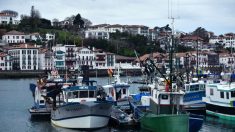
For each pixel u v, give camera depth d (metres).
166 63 116.12
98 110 44.72
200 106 57.00
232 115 51.03
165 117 39.09
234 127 47.47
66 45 193.12
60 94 54.00
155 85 47.31
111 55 196.25
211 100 54.50
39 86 58.09
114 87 57.81
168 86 42.75
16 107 68.94
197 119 40.31
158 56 131.75
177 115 38.56
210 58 189.50
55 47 194.38
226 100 51.72
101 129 45.97
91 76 169.00
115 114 49.28
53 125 49.19
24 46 192.62
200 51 199.38
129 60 199.62
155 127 41.00
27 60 191.00
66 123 46.44
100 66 192.75
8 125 50.50
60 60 175.88
